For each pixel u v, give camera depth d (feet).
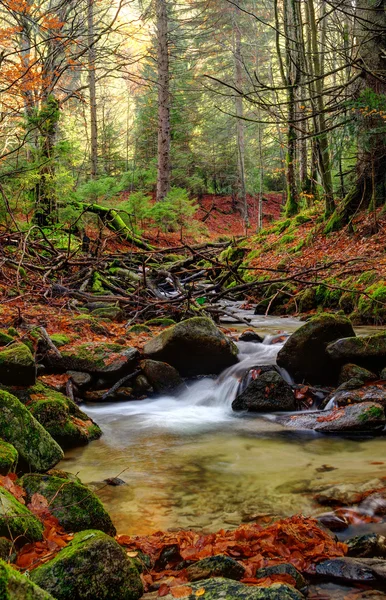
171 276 34.71
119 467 14.61
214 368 23.61
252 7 95.55
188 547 9.67
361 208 45.03
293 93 53.88
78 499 10.23
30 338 22.18
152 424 18.90
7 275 34.27
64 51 50.16
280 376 20.36
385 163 42.86
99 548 8.07
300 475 13.65
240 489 12.89
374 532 10.53
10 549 8.17
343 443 16.06
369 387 18.93
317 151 48.62
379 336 20.33
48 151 47.57
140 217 67.41
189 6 105.91
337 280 36.37
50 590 7.48
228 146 131.95
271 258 50.44
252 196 139.74
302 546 9.57
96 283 37.83
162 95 81.76
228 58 117.29
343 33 40.70
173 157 116.26
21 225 45.57
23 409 13.06
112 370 21.80
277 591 7.38
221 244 62.34
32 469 12.39
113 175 111.45
